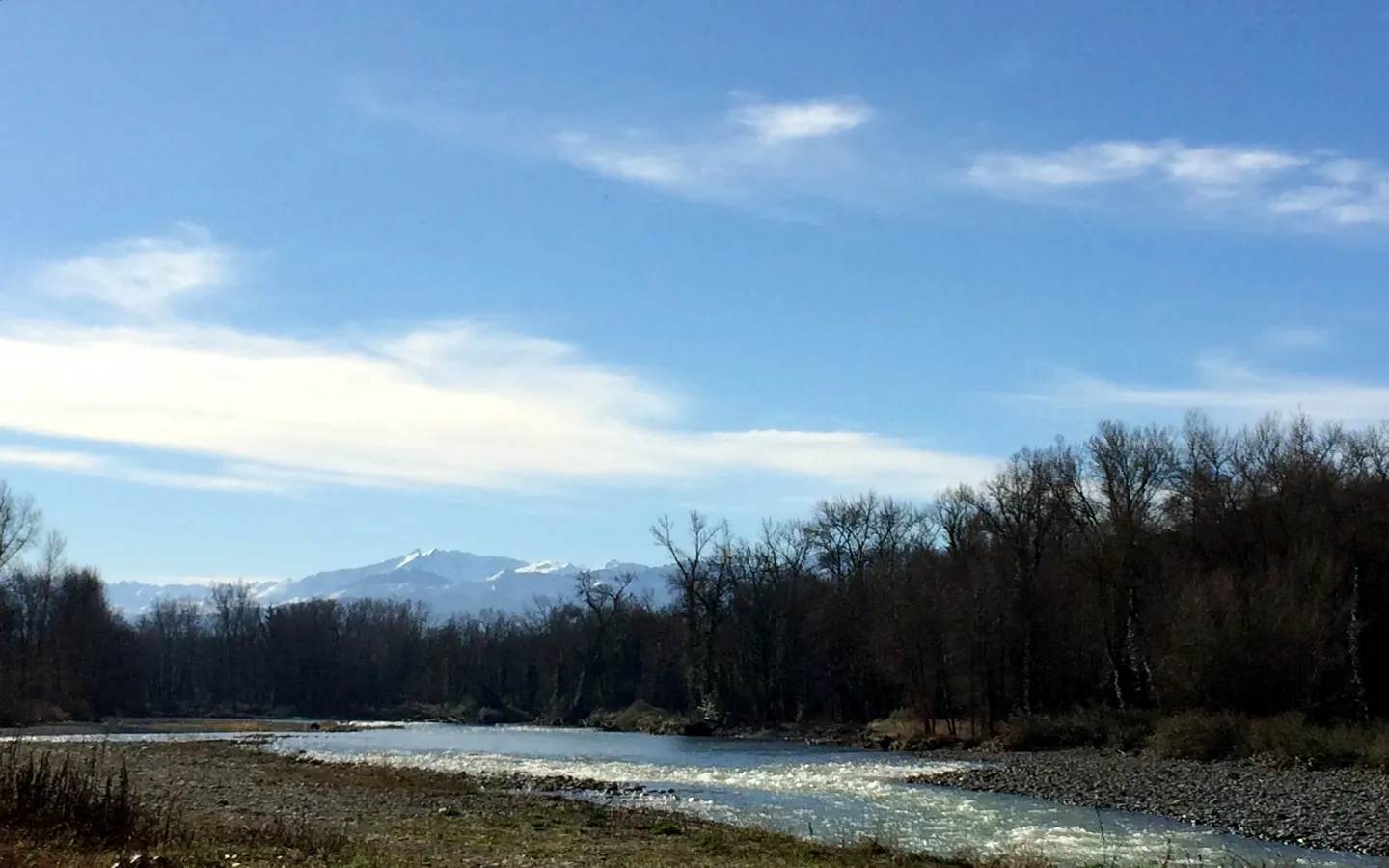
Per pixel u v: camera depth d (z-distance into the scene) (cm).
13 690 10812
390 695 16962
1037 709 8269
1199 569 7706
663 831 3359
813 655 11294
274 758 6159
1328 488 7519
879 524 11956
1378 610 6700
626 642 14200
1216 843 3462
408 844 2791
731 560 11844
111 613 13675
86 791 2350
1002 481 8912
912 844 3375
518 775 5412
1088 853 3250
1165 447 8469
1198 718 6181
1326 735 5559
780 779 5531
